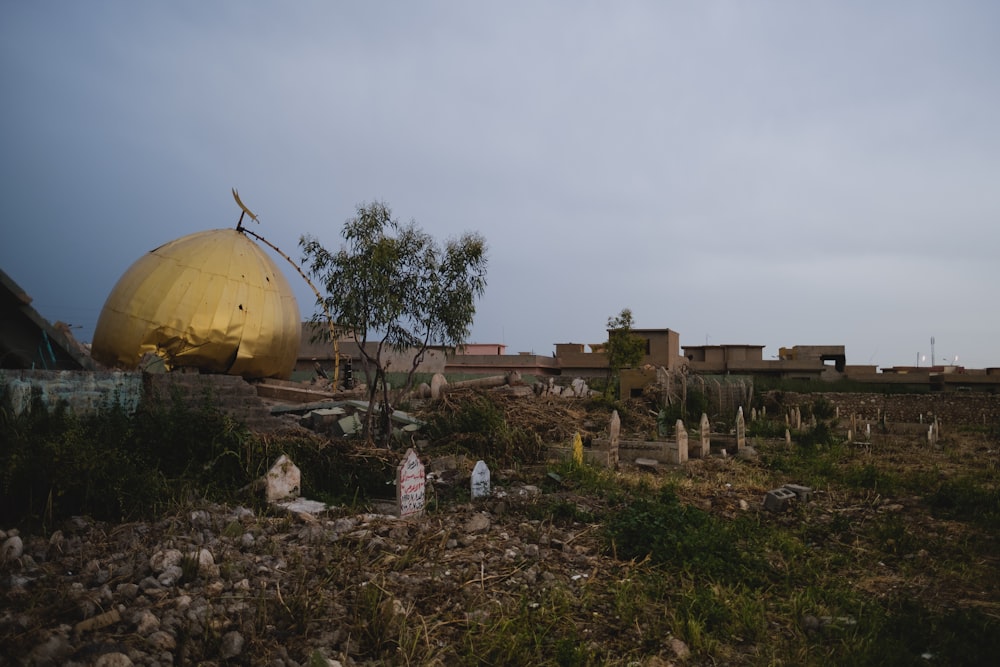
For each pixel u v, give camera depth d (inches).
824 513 411.5
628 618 217.3
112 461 300.8
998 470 601.0
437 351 1787.6
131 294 819.4
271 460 399.2
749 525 354.0
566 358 2139.5
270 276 900.6
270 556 248.5
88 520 270.5
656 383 1053.8
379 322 546.3
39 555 231.6
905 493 484.7
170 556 225.5
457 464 495.5
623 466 568.1
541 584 244.5
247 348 846.5
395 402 576.1
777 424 957.8
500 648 190.2
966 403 1232.8
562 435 679.1
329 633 189.3
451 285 569.3
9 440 287.9
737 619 223.8
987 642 209.6
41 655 155.5
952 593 267.6
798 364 2144.4
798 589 262.5
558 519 346.0
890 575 291.4
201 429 386.3
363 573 238.4
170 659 164.6
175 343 804.0
